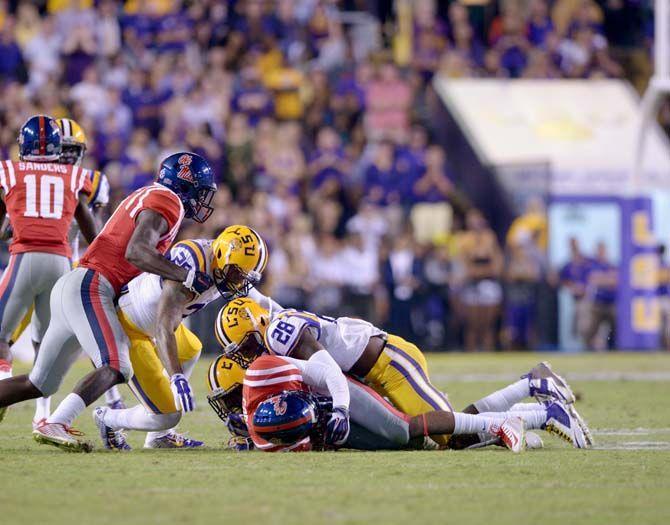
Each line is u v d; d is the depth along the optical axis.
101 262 16.97
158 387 17.19
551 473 14.82
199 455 16.66
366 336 17.39
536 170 46.88
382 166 51.16
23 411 24.02
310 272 46.66
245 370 17.45
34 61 52.03
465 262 46.72
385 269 45.91
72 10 52.66
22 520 11.74
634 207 45.28
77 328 16.73
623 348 46.16
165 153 48.78
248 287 17.69
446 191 51.44
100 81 52.00
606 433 20.08
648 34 60.75
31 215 19.48
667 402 26.25
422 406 17.25
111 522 11.63
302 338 16.97
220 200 46.16
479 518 11.91
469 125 52.94
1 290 19.52
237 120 50.09
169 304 16.55
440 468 15.23
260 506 12.47
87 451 16.92
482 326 46.62
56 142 19.84
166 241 17.09
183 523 11.58
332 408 16.78
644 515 12.12
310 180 50.84
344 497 13.04
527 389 17.67
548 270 46.97
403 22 58.69
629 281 45.78
